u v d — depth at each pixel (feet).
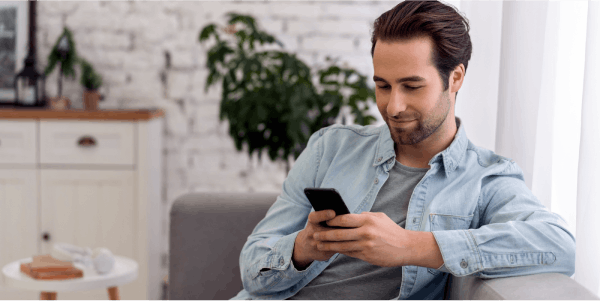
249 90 6.61
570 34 4.10
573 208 4.11
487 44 4.54
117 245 8.19
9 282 5.34
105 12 9.08
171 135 9.25
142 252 8.16
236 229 4.43
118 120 8.02
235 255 4.41
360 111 6.65
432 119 3.15
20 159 8.04
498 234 2.92
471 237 2.92
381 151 3.59
